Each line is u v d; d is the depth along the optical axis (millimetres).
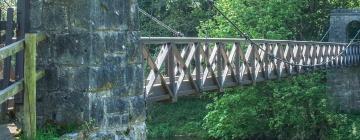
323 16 32562
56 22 7508
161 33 33156
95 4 7348
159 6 33156
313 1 32156
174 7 34031
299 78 25688
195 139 27906
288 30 28125
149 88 9781
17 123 7551
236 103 25078
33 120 7094
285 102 25219
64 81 7477
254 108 25172
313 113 25609
